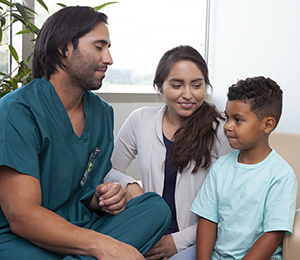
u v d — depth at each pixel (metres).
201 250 1.01
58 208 0.95
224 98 2.46
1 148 0.79
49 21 0.94
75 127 0.98
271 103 0.93
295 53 1.87
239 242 0.95
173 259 1.06
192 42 2.69
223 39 2.47
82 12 0.93
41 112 0.88
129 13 2.50
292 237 0.87
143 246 0.90
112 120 1.13
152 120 1.23
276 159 0.97
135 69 2.61
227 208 1.00
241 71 2.29
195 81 1.08
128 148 1.29
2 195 0.80
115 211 0.96
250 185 0.96
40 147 0.87
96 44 0.92
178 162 1.13
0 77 2.01
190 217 1.16
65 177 0.93
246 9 2.25
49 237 0.76
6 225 0.85
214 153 1.17
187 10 2.64
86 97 1.03
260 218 0.94
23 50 1.96
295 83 1.87
